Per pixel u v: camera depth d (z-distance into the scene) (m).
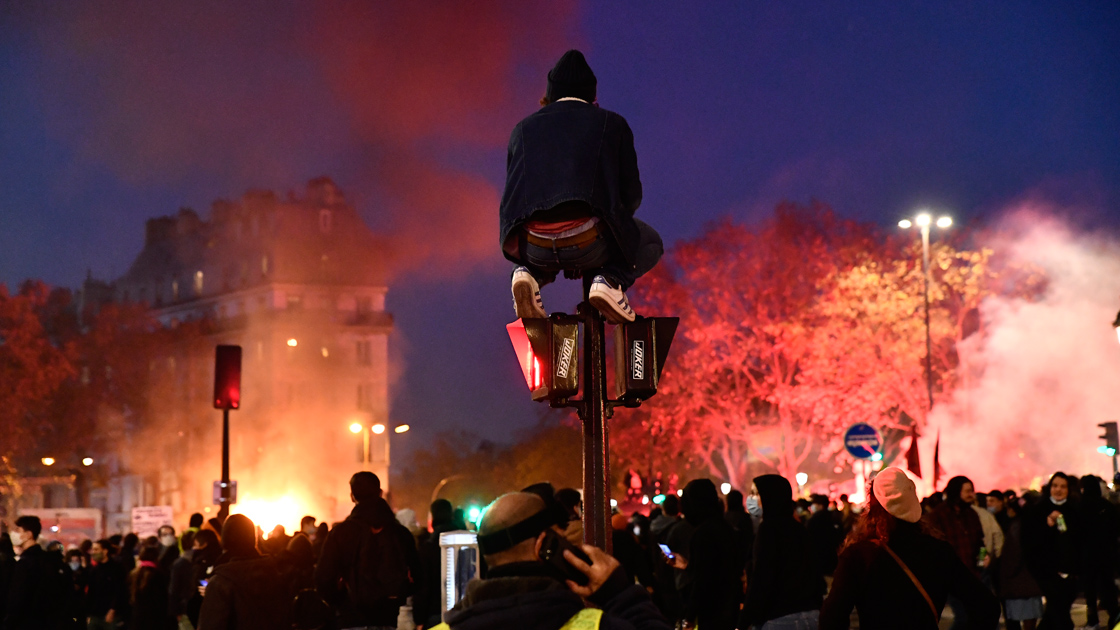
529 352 6.91
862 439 21.20
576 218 6.29
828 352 53.03
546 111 6.40
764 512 8.80
